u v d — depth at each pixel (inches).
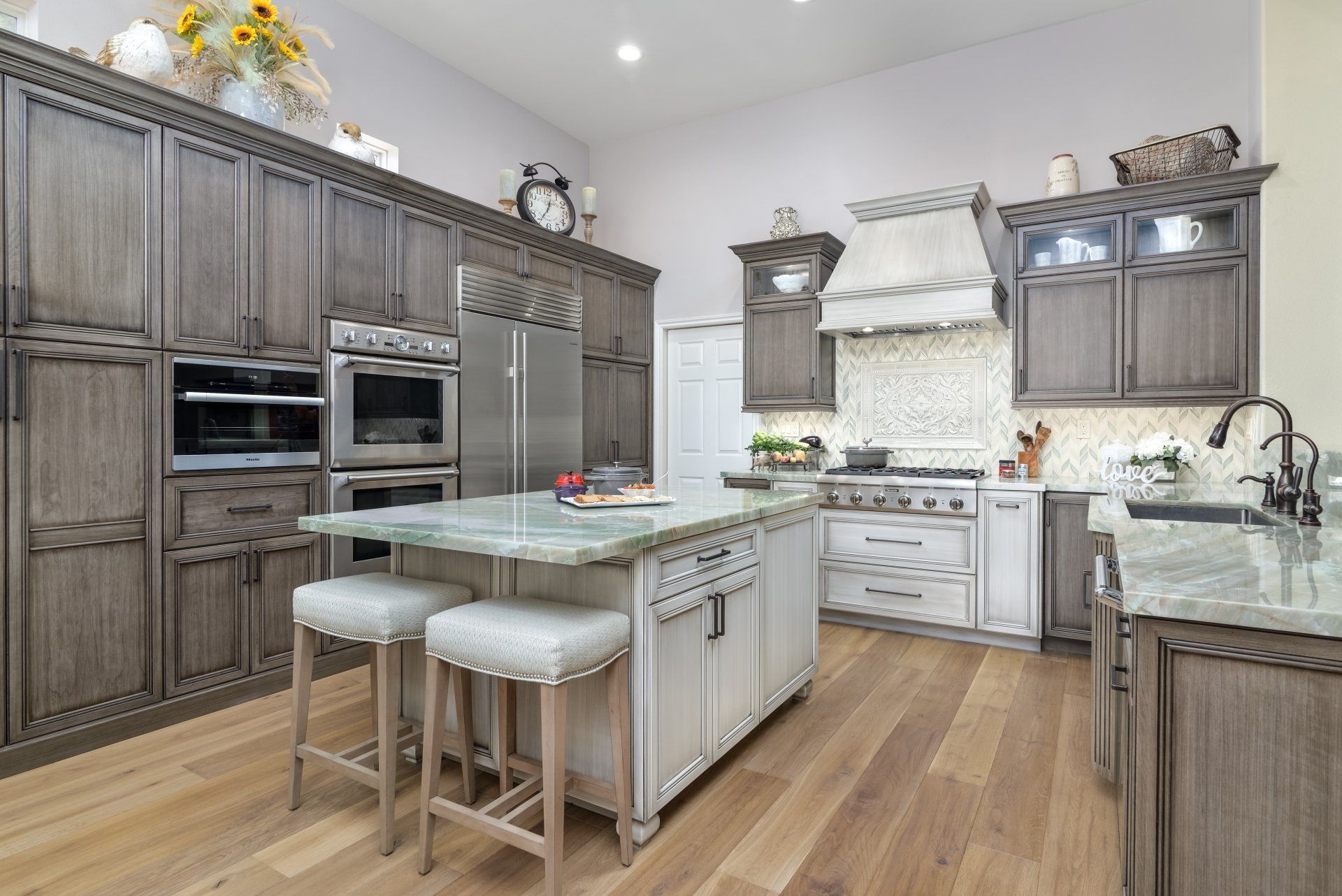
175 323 102.7
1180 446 132.1
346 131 131.3
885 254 160.6
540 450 167.9
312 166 120.8
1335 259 119.0
